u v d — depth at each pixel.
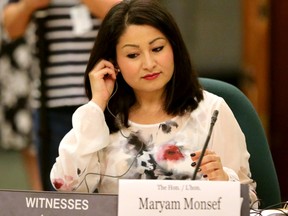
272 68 10.49
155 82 4.37
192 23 10.52
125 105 4.56
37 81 6.94
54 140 6.79
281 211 4.31
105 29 4.44
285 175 10.29
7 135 9.73
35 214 3.66
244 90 10.55
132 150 4.44
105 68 4.54
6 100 9.38
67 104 6.75
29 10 7.27
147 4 4.33
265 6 10.43
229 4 10.45
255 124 5.18
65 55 6.75
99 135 4.43
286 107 10.47
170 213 3.52
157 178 4.36
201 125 4.51
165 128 4.48
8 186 10.53
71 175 4.38
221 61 10.52
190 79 4.51
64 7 6.72
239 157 4.57
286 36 10.43
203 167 4.10
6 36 8.21
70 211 3.63
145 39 4.30
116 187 4.44
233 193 3.52
